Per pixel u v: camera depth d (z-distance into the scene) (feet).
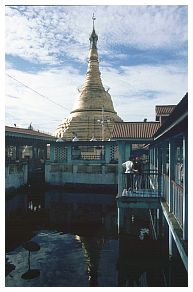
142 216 59.36
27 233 51.67
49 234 50.90
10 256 39.75
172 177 31.83
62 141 98.32
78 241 46.44
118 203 41.32
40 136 100.68
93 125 143.43
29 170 106.11
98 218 62.39
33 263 36.94
